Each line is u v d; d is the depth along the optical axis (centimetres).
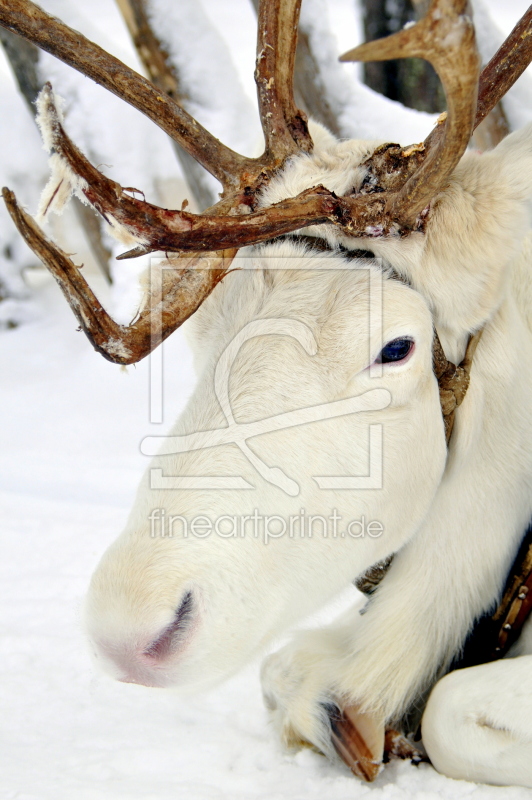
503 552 233
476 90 152
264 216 178
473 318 203
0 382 722
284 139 205
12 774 209
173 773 214
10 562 373
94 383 713
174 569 177
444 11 135
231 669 187
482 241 193
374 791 203
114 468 519
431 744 213
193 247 173
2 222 867
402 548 235
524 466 230
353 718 223
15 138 888
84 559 374
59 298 912
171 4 603
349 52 130
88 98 729
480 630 242
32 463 533
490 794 200
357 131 563
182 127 205
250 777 212
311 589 200
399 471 201
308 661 236
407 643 233
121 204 166
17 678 266
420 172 179
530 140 200
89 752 223
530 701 199
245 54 1591
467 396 216
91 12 1820
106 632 175
